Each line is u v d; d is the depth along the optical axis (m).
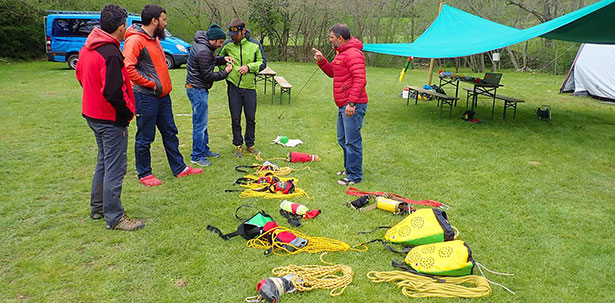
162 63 3.79
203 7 17.64
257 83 11.22
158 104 3.86
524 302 2.41
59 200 3.63
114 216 3.11
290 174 4.45
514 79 13.58
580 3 16.45
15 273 2.56
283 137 5.54
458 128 6.68
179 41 13.59
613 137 6.22
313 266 2.70
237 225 3.25
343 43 3.84
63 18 12.16
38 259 2.71
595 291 2.51
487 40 6.98
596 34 6.61
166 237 3.03
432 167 4.78
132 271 2.61
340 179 4.33
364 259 2.83
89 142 5.40
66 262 2.69
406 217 3.19
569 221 3.45
